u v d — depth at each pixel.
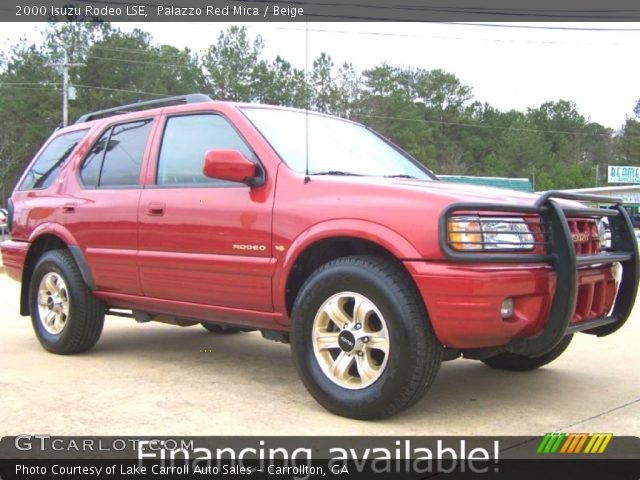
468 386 4.62
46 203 5.77
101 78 55.81
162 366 5.19
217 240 4.41
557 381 4.77
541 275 3.62
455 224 3.50
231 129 4.59
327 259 4.21
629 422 3.80
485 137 90.00
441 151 81.62
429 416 3.89
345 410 3.77
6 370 5.00
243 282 4.28
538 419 3.85
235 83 56.09
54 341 5.54
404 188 3.75
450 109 88.38
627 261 4.28
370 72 77.25
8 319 7.56
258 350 5.88
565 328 3.65
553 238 3.70
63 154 5.97
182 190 4.70
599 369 5.15
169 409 4.01
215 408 4.03
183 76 56.66
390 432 3.60
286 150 4.42
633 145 85.44
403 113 74.88
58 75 55.09
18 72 55.84
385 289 3.60
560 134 98.94
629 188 42.78
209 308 4.58
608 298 4.22
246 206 4.28
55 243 5.87
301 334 3.94
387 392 3.60
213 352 5.77
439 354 3.64
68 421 3.77
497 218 3.62
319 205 3.96
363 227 3.72
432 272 3.48
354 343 3.74
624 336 6.49
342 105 68.38
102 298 5.36
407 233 3.59
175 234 4.65
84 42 55.72
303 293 3.94
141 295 5.01
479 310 3.42
